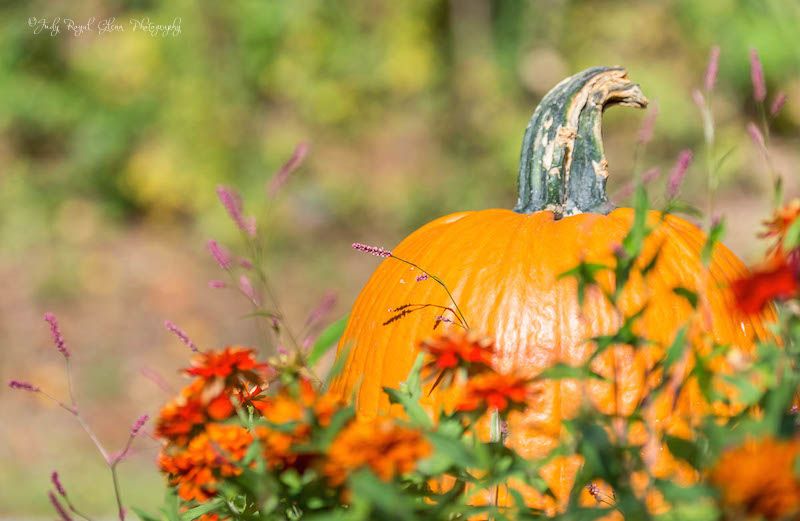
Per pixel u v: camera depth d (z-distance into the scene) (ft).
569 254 9.41
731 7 38.86
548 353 8.96
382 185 38.06
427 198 37.93
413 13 40.19
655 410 8.52
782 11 32.86
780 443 5.75
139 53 37.60
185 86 37.63
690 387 8.61
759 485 5.40
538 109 10.52
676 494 5.82
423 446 5.79
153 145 37.14
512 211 10.41
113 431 24.64
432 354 7.26
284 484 6.82
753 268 7.07
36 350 28.53
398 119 39.96
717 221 7.06
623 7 41.14
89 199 37.32
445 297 9.49
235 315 31.32
